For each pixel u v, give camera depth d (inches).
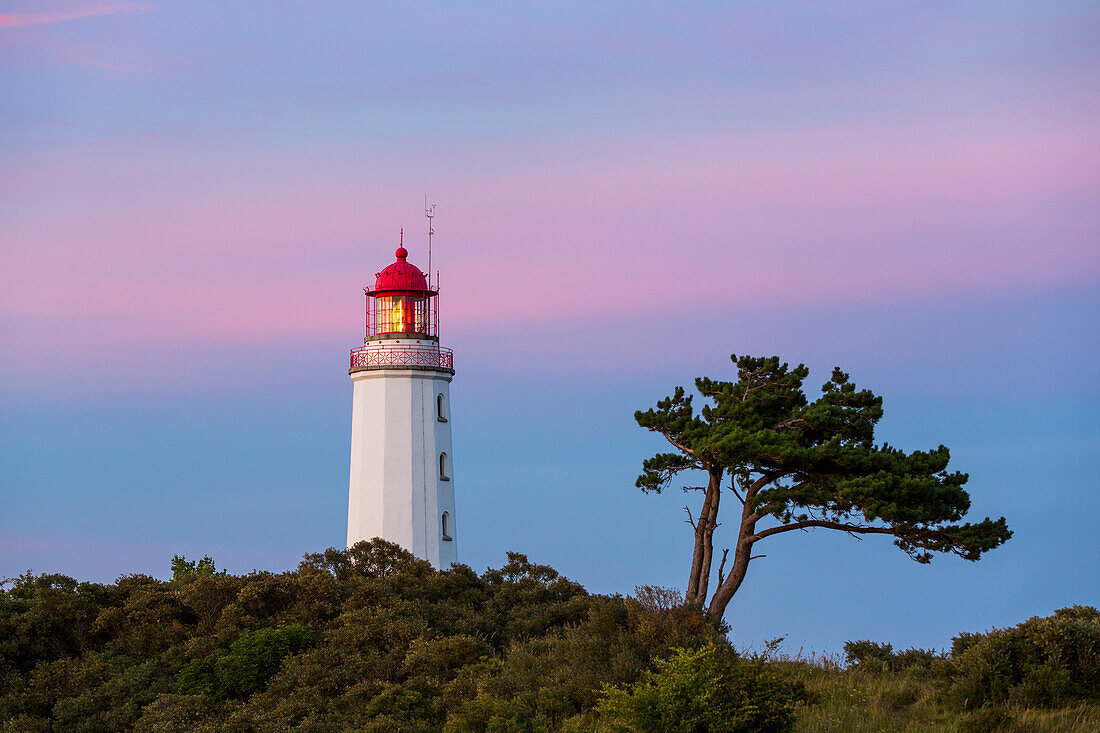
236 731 2023.9
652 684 1672.0
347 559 3004.4
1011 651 1766.7
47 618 2496.3
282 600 2596.0
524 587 2819.9
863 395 2655.0
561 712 1877.5
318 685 2160.4
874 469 2504.9
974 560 2442.2
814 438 2640.3
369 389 3905.0
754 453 2455.7
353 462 3927.2
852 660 2164.1
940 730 1589.6
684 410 2733.8
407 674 2228.1
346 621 2428.6
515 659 2158.0
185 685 2258.9
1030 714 1593.3
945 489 2455.7
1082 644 1723.7
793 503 2539.4
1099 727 1530.5
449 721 1958.7
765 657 2027.6
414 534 3828.7
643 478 2721.5
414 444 3868.1
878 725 1648.6
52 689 2272.4
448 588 2787.9
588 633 2101.4
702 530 2655.0
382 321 3983.8
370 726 1953.7
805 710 1715.1
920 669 2005.4
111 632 2549.2
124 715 2162.9
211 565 3843.5
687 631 2055.9
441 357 4001.0
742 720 1498.5
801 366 2706.7
